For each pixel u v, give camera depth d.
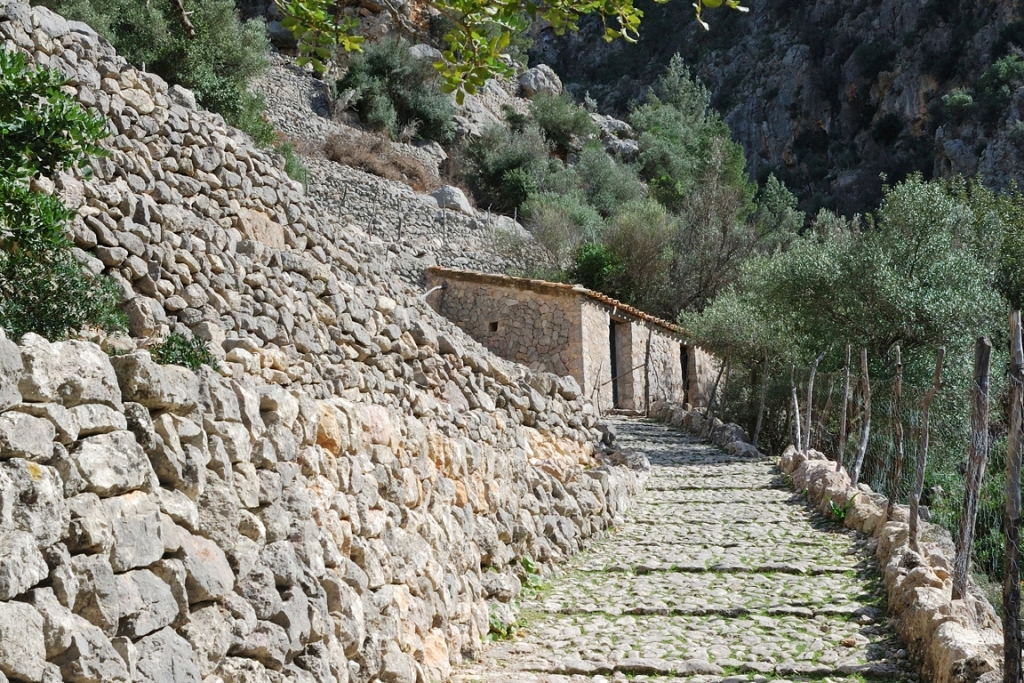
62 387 3.43
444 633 6.52
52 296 5.31
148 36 24.27
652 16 92.06
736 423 20.09
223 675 3.89
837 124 75.19
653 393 23.47
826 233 20.31
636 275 30.94
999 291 19.45
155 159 8.36
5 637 2.77
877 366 16.14
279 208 9.70
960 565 6.68
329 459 5.46
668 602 8.23
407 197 30.48
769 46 82.88
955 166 58.78
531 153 41.69
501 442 10.80
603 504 11.06
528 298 21.41
